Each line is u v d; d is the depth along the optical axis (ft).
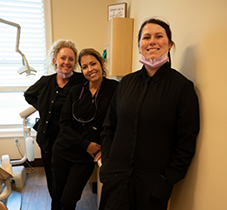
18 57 8.03
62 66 4.81
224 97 2.47
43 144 5.14
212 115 2.69
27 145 6.94
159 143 2.95
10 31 7.78
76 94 4.50
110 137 3.76
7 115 8.55
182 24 3.48
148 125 2.94
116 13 7.13
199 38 2.97
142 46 3.11
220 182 2.56
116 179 3.17
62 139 4.61
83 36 8.35
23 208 5.95
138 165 3.07
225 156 2.47
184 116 2.79
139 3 5.94
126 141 3.16
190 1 3.21
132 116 3.09
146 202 2.96
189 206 3.24
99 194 4.70
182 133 2.87
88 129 4.42
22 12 7.77
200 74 2.94
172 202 3.80
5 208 2.78
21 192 6.72
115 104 3.71
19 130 8.11
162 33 3.00
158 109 2.87
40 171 8.11
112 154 3.34
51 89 5.08
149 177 2.99
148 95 3.01
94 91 4.45
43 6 7.79
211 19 2.69
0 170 4.25
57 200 4.99
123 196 3.08
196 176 3.05
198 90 3.00
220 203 2.56
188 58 3.28
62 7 7.97
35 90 5.33
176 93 2.84
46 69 8.38
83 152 4.60
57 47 4.90
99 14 8.29
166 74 3.03
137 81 3.27
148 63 3.04
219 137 2.57
